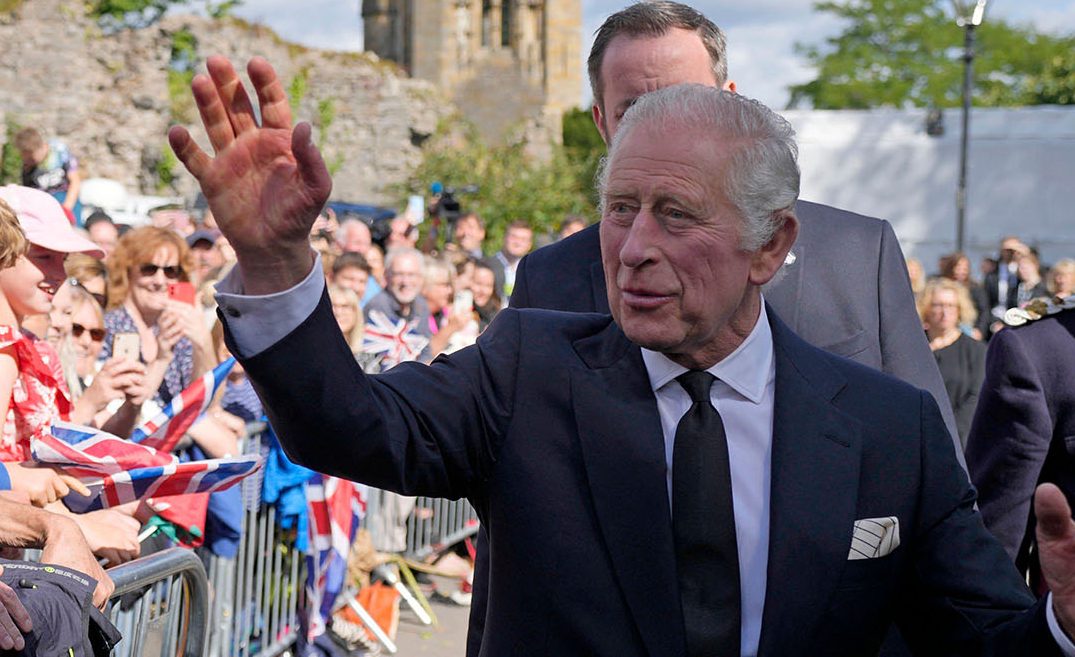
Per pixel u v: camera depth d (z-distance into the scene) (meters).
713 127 1.85
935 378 2.87
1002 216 17.30
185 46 28.38
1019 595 1.93
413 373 1.95
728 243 1.85
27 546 2.64
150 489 3.19
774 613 1.86
